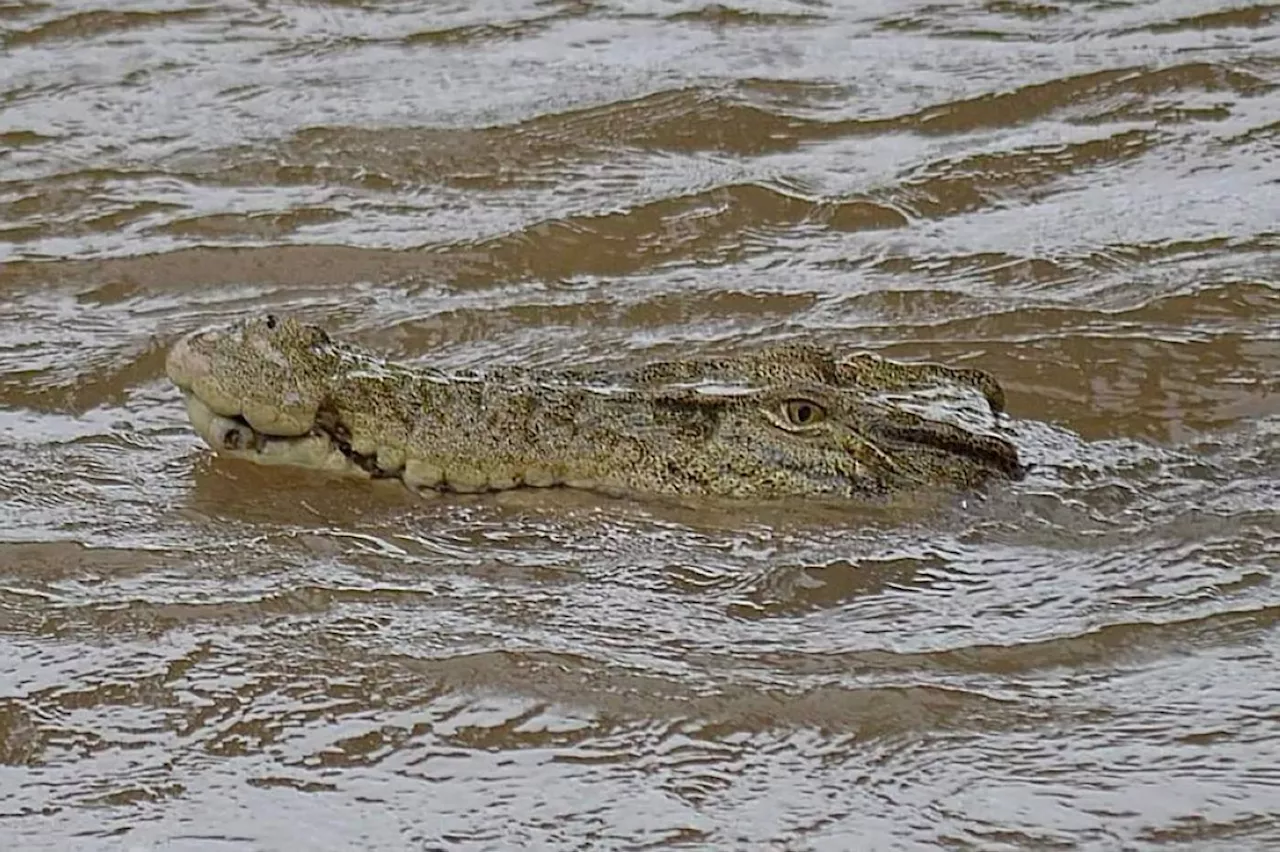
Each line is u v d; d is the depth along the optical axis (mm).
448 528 26766
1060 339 33531
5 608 24594
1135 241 37719
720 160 42188
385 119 43938
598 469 27547
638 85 45562
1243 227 38219
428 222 39312
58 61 48688
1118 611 24609
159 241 38438
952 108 44281
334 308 35625
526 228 38375
